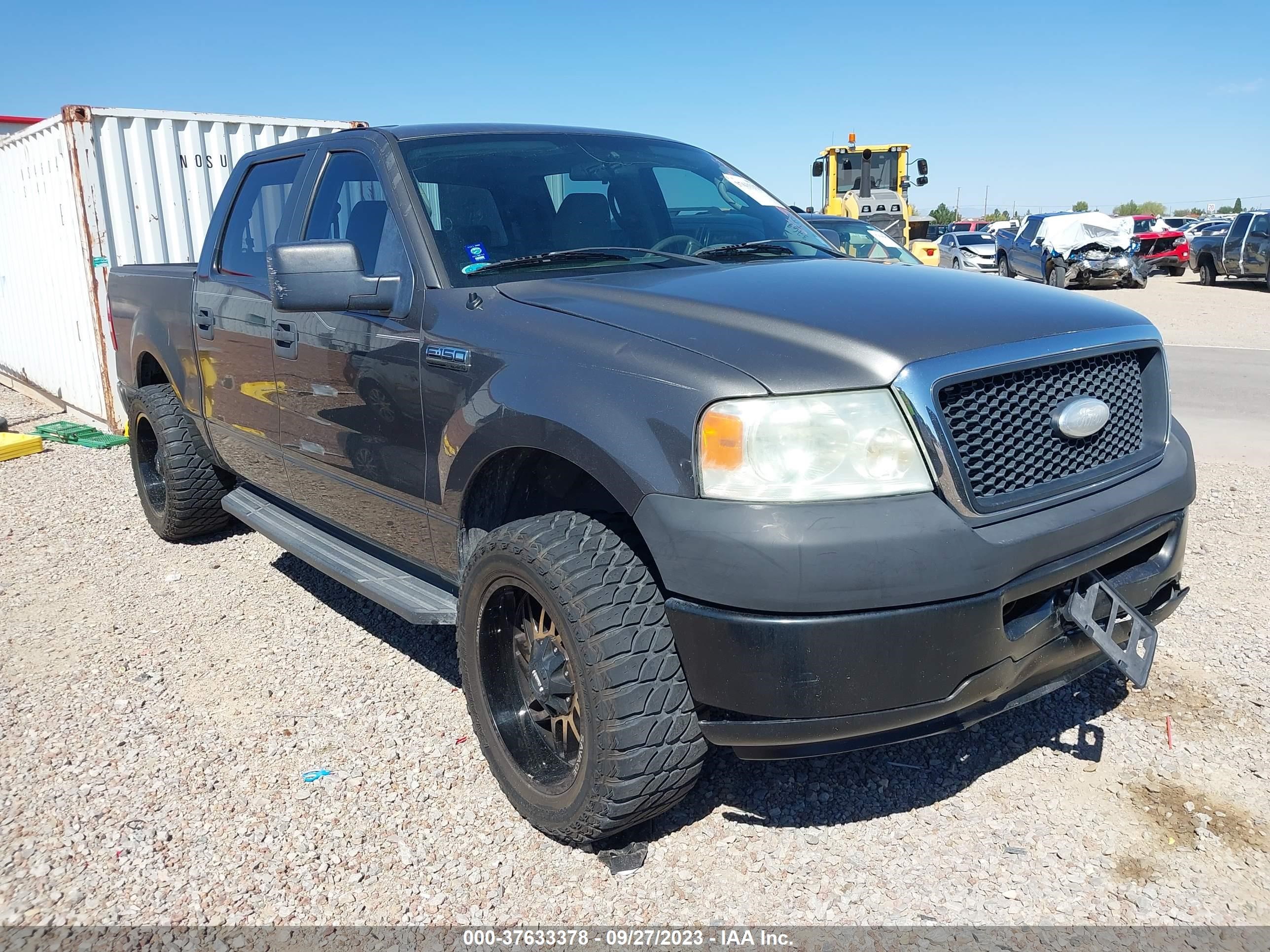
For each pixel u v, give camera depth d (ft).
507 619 9.32
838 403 7.45
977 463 7.75
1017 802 9.44
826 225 28.91
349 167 12.17
